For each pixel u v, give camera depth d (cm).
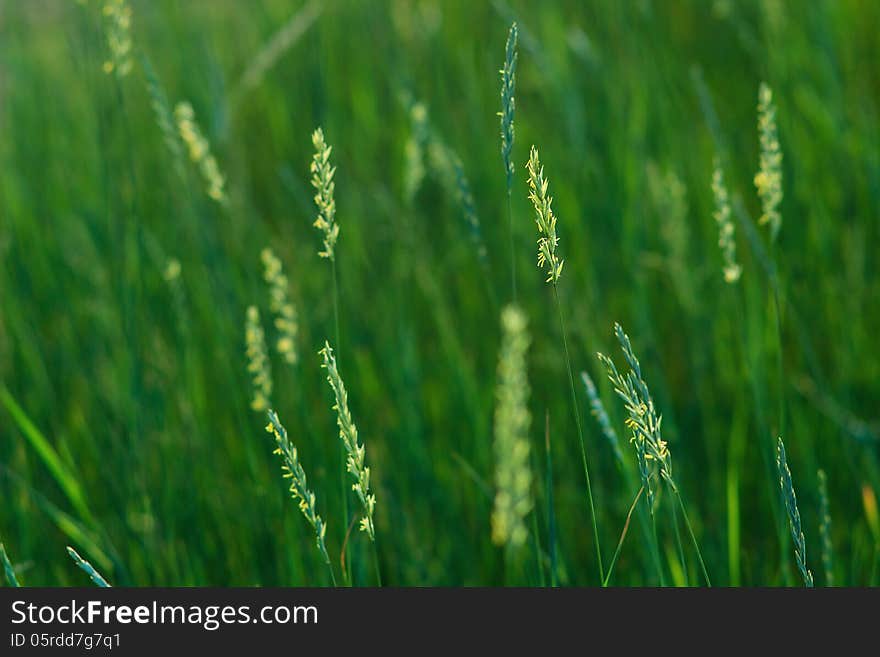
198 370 181
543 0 273
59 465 164
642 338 178
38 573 172
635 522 166
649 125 223
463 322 197
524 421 129
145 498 167
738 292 183
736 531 161
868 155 184
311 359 182
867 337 178
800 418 171
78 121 282
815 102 208
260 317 178
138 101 288
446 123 246
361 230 227
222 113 199
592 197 207
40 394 184
